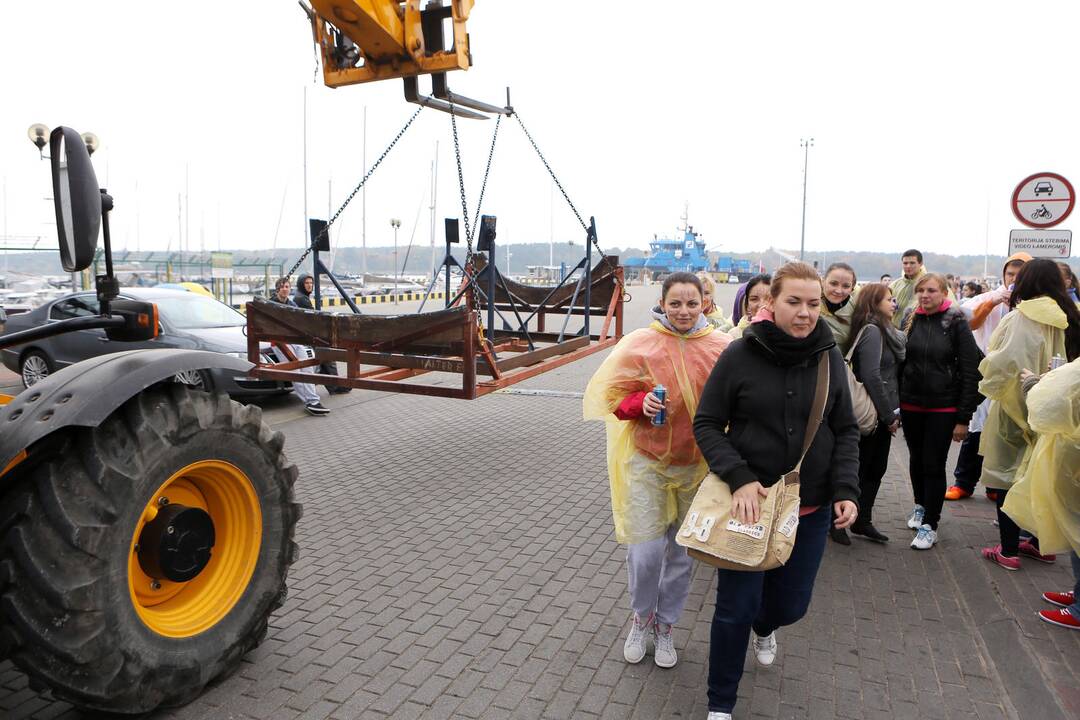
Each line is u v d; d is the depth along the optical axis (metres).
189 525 2.84
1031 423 3.41
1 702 2.92
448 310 4.65
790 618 2.91
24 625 2.39
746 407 2.63
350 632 3.54
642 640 3.26
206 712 2.88
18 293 19.48
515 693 3.04
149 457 2.67
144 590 2.86
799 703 2.98
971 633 3.54
